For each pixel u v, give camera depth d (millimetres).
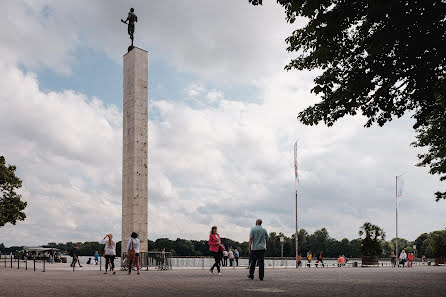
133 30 39500
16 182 52312
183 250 157875
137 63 38000
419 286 12383
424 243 169875
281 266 49031
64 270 27109
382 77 12188
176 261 42750
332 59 12961
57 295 9008
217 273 22438
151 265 32156
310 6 11344
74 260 36188
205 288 11219
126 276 18609
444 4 9992
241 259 63000
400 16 10195
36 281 14094
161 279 15914
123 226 37000
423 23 10227
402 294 9578
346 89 13062
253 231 15742
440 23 10266
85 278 16484
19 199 52094
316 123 14211
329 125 14156
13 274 19844
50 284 12578
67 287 11398
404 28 10484
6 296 8781
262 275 15461
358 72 12312
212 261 46250
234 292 9961
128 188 37000
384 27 10797
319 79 13711
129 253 21203
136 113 37312
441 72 11773
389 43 11031
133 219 35844
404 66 11531
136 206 36156
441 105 13883
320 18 11570
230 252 43750
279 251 170375
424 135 25469
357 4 11008
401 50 11148
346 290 10719
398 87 12977
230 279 15961
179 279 15930
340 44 12555
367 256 47781
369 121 14086
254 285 12508
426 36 10438
